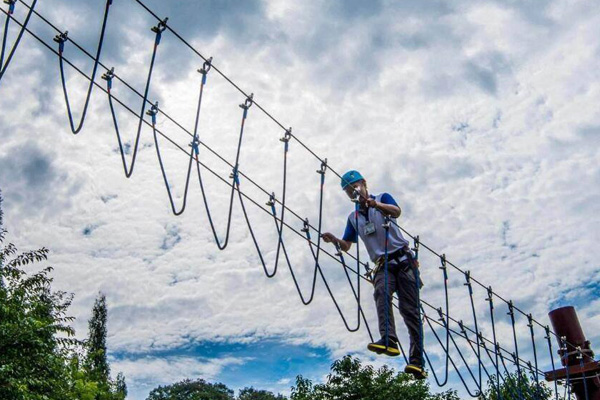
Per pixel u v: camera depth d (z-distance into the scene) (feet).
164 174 15.06
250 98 16.97
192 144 15.78
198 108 15.96
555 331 31.27
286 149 17.97
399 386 75.92
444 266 22.22
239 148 16.81
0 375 39.70
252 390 231.71
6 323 42.70
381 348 18.74
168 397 239.91
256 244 17.15
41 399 42.42
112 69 14.30
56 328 47.19
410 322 19.58
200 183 15.92
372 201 19.61
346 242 20.95
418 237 20.56
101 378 83.61
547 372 30.68
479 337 23.88
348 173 20.29
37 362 43.52
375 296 19.70
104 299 161.68
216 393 239.50
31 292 48.24
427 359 20.21
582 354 29.89
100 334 154.10
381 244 20.21
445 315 22.25
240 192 16.92
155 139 15.20
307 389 77.56
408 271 19.95
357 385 75.00
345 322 19.10
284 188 17.80
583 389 30.14
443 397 78.54
